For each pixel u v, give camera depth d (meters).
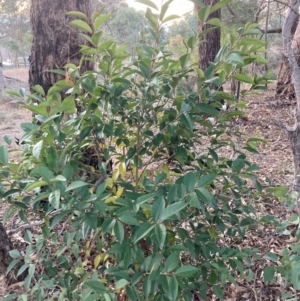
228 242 2.17
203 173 1.53
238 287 1.93
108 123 1.42
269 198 2.65
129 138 1.61
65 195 1.09
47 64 2.60
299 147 2.26
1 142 5.38
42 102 1.31
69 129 1.39
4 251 1.95
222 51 1.30
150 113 1.50
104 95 1.35
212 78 1.33
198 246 1.37
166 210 0.96
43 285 1.45
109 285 1.55
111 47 1.37
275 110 6.42
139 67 1.34
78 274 1.58
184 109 1.30
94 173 1.59
